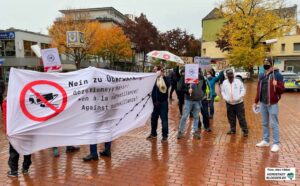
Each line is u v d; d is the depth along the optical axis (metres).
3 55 37.12
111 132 5.99
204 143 6.94
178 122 9.54
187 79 7.05
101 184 4.71
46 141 5.20
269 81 6.26
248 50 30.84
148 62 49.94
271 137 7.39
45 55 6.17
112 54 45.59
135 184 4.70
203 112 8.09
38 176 5.05
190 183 4.71
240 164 5.52
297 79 20.08
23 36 37.38
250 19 30.83
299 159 5.76
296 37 49.69
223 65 21.94
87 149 6.55
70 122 5.42
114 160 5.82
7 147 6.81
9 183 4.78
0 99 11.40
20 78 4.92
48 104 5.16
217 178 4.89
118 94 6.16
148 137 7.40
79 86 5.47
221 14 33.56
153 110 7.24
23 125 4.92
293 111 11.83
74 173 5.18
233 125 7.80
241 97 7.47
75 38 31.14
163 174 5.09
